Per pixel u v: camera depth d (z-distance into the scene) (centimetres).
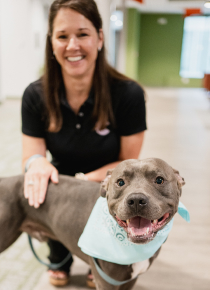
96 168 190
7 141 505
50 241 187
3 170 380
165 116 729
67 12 158
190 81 1512
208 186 350
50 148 187
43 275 204
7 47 916
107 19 412
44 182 158
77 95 177
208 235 254
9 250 232
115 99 179
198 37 1491
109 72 183
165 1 1163
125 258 127
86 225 138
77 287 195
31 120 181
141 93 183
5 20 900
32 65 938
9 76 934
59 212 152
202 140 539
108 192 126
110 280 138
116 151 187
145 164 118
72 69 166
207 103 930
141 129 185
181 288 196
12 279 199
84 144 179
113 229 129
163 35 1492
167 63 1520
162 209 113
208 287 197
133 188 113
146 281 201
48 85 174
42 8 985
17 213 157
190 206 300
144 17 1478
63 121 177
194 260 223
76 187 156
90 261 143
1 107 800
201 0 1118
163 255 228
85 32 161
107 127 180
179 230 260
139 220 117
